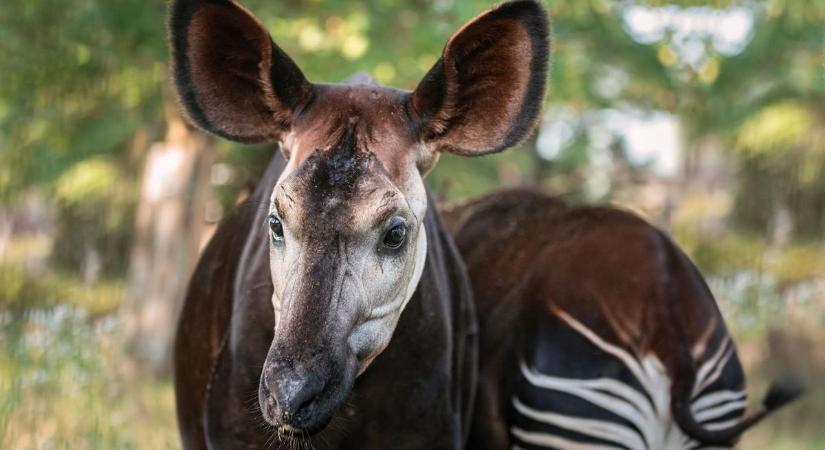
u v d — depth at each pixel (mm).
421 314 4641
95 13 12867
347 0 12398
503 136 4566
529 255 6152
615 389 5617
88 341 10773
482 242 6422
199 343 5316
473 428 5996
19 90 14156
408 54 12211
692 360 5547
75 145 15516
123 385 10945
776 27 14500
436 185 13367
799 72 14922
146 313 15523
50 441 8570
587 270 5859
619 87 15492
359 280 3979
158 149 16000
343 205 3980
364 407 4613
